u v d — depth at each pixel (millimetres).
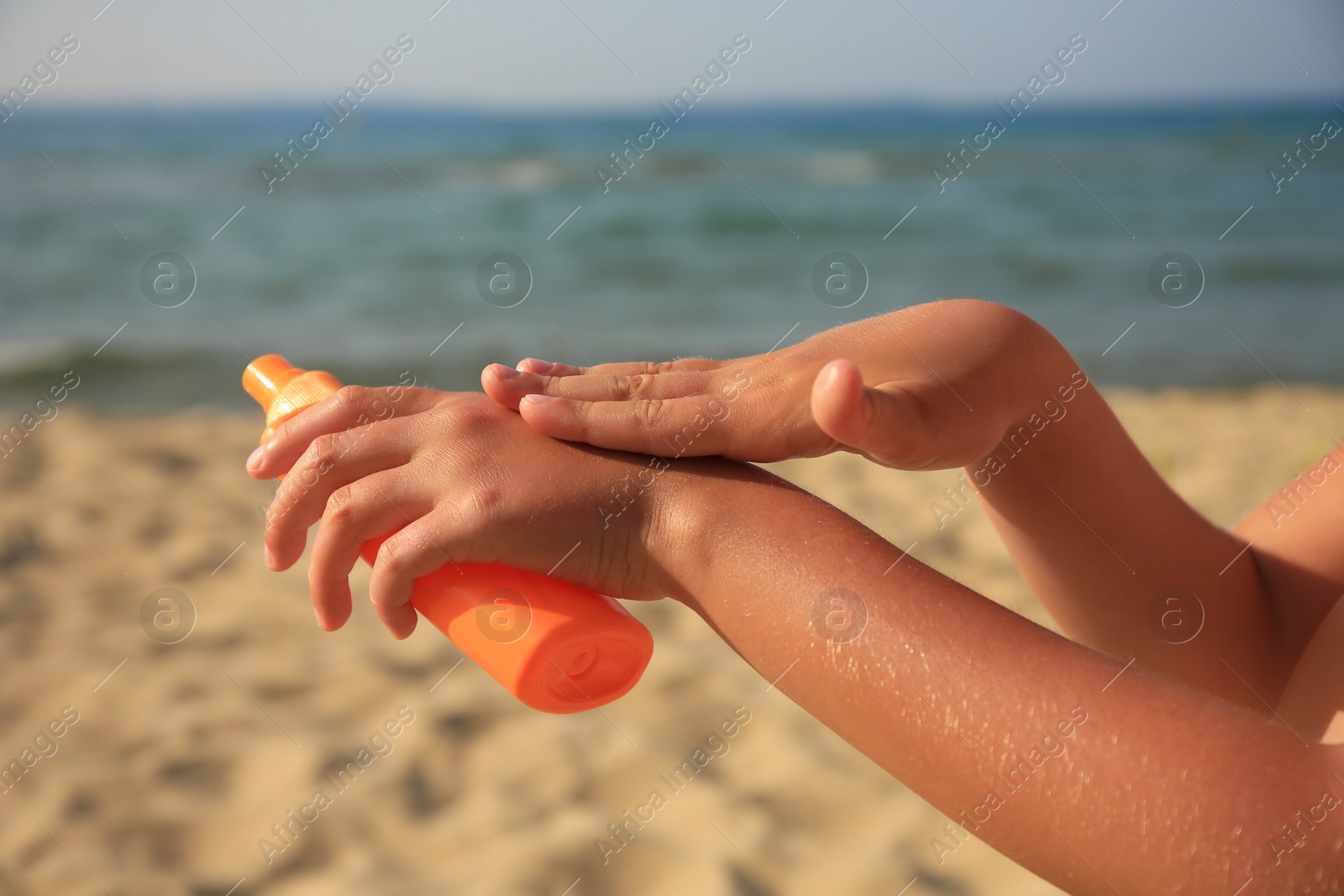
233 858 2252
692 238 14414
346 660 3146
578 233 14672
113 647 3232
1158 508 842
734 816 2371
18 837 2307
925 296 10625
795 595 577
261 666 3113
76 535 4188
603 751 2637
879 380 676
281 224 14594
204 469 5109
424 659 3162
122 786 2502
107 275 11312
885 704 536
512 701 2902
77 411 6496
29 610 3488
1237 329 9125
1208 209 16344
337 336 9016
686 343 8977
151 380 7457
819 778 2514
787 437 661
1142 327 9305
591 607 648
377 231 14430
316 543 702
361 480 696
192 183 17562
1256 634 873
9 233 13445
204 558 3980
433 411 729
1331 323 9258
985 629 540
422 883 2162
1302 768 475
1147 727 491
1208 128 33750
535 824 2348
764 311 10156
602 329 9477
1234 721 493
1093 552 817
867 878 2162
